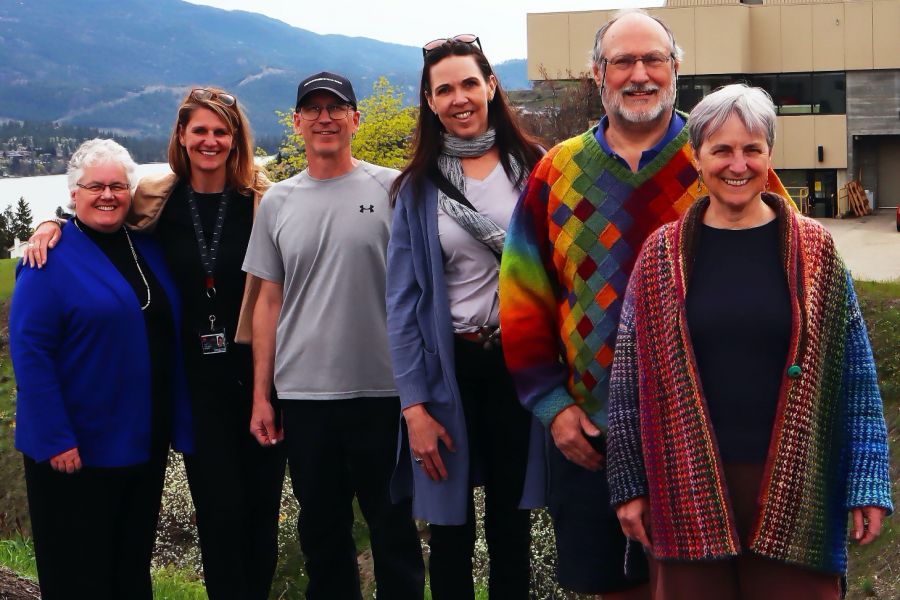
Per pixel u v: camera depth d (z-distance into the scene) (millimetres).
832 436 2975
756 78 34281
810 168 34125
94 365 4262
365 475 4430
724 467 2957
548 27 31938
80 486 4270
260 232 4496
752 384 2955
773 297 2971
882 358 15250
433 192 4062
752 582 2988
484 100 4059
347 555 4574
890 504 2902
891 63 32906
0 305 25922
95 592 4309
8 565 6172
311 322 4383
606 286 3529
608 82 3533
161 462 4488
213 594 4559
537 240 3678
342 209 4359
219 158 4551
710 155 3049
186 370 4559
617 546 3684
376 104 28219
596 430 3549
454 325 4023
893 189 35188
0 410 21969
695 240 3082
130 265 4430
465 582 4238
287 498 12164
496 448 4129
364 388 4375
